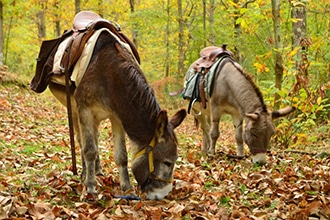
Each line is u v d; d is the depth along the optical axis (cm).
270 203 445
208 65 728
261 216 397
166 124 403
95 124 471
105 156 711
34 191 464
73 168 497
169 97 1878
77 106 455
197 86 743
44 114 1195
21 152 680
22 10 1711
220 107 709
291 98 815
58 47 533
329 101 1062
